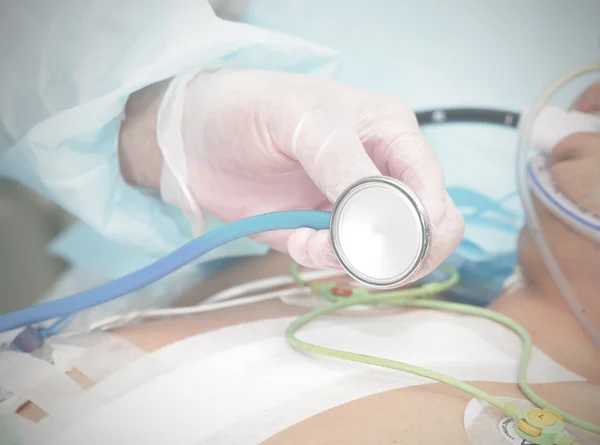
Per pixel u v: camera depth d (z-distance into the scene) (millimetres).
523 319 702
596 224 683
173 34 716
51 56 729
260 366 598
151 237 783
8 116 747
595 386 584
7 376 599
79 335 682
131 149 749
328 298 759
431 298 762
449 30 750
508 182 771
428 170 645
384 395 543
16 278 787
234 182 728
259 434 494
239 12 743
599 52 743
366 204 520
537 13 743
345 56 762
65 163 745
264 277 795
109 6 715
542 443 473
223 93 706
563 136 744
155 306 761
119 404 547
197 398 549
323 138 641
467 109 770
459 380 576
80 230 794
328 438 485
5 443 507
